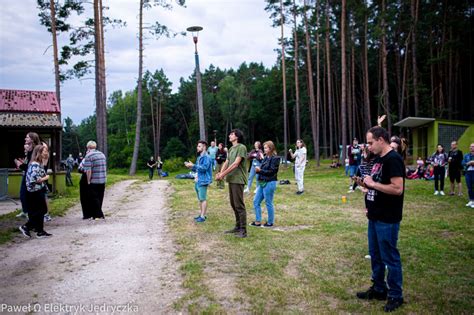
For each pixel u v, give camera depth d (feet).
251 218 28.27
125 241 21.47
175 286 14.60
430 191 42.47
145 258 18.19
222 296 13.43
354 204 34.40
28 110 55.72
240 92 204.85
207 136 216.54
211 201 36.40
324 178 62.03
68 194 44.80
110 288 14.44
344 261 17.38
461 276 15.31
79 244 20.85
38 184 22.34
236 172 22.02
